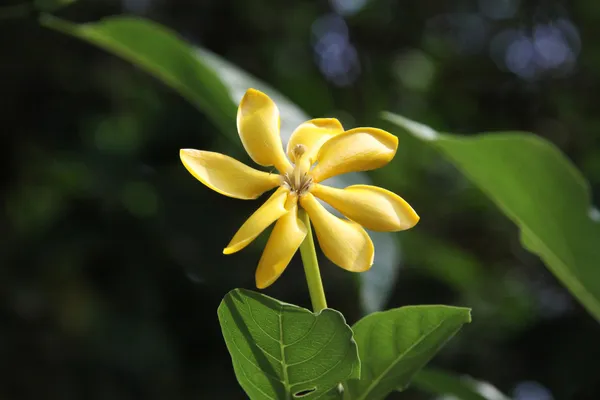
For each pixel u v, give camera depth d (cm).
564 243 75
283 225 60
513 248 246
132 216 186
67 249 182
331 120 65
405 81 264
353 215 61
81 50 198
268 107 64
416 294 196
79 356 176
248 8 214
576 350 184
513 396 194
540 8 257
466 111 262
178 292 182
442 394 81
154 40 81
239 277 182
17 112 196
